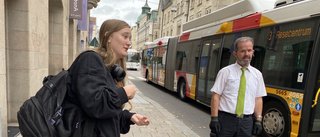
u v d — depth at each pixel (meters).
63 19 8.07
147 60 15.12
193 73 7.73
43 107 1.15
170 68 10.17
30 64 4.39
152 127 4.72
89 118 1.26
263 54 4.75
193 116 6.41
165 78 10.82
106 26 1.42
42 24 5.18
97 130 1.28
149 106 6.94
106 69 1.33
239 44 2.59
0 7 3.19
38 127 1.11
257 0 5.30
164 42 11.33
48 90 1.20
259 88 2.72
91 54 1.26
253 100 2.66
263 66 4.71
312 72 3.61
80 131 1.23
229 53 5.79
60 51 8.12
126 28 1.44
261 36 4.85
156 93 10.52
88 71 1.20
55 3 7.69
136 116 1.65
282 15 4.37
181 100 8.84
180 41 9.26
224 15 6.30
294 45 4.02
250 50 2.56
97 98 1.15
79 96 1.16
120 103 1.26
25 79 4.36
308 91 3.63
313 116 3.64
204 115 6.57
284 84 4.12
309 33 3.76
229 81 2.61
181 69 8.87
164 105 7.78
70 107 1.24
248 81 2.60
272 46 4.52
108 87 1.24
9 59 4.27
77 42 14.78
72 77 1.25
